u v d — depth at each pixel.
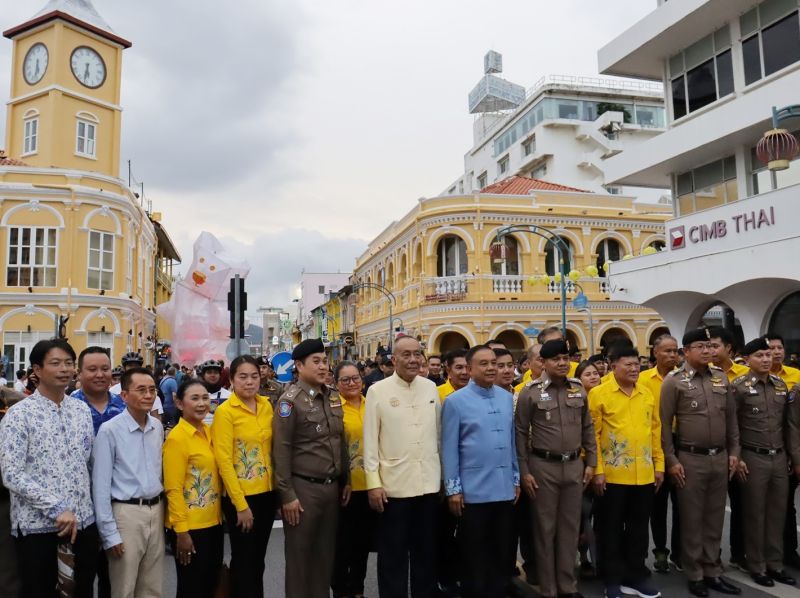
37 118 26.92
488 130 51.91
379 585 5.43
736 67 15.65
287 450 5.24
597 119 40.50
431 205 27.05
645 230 28.05
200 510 5.04
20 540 4.38
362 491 6.04
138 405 4.83
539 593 6.05
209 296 14.13
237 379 5.45
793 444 6.38
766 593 5.97
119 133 28.80
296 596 5.18
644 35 17.19
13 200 24.48
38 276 24.67
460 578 5.69
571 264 27.05
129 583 4.66
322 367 5.44
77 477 4.57
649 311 27.17
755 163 15.72
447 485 5.50
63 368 4.57
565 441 5.76
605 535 5.96
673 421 6.28
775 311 14.87
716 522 6.12
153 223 36.59
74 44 27.33
